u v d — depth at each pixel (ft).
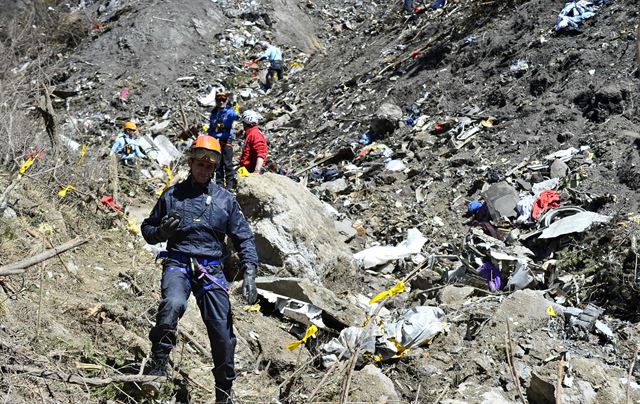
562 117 29.81
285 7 69.31
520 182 26.78
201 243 13.71
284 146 43.47
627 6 34.09
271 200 21.21
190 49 62.34
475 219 25.89
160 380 13.23
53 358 14.35
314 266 21.15
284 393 15.26
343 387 13.35
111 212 24.48
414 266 23.36
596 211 23.68
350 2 73.77
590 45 32.91
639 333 16.92
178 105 54.90
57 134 27.73
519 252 21.99
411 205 28.58
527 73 34.06
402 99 39.65
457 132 32.94
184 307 13.28
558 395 12.44
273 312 18.97
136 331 16.46
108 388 13.74
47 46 62.18
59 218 21.17
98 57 61.00
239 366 16.42
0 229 18.34
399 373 15.94
